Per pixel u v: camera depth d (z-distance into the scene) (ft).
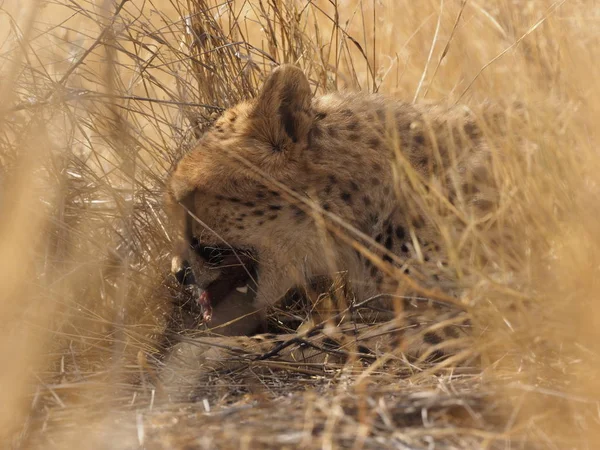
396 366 24.70
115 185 33.78
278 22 37.11
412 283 22.62
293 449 18.38
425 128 27.99
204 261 28.27
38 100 30.53
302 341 25.41
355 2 42.88
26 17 30.99
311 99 27.09
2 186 27.35
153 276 30.40
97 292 29.27
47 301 26.35
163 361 26.63
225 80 34.63
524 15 36.42
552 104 26.86
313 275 28.66
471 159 27.12
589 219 23.35
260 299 28.58
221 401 22.18
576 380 21.02
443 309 25.55
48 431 20.42
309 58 35.70
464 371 23.49
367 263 27.81
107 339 26.40
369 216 27.50
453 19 38.58
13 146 30.04
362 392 20.76
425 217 26.48
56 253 28.96
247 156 27.22
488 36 35.37
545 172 24.09
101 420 20.68
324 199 27.35
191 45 34.86
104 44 31.42
